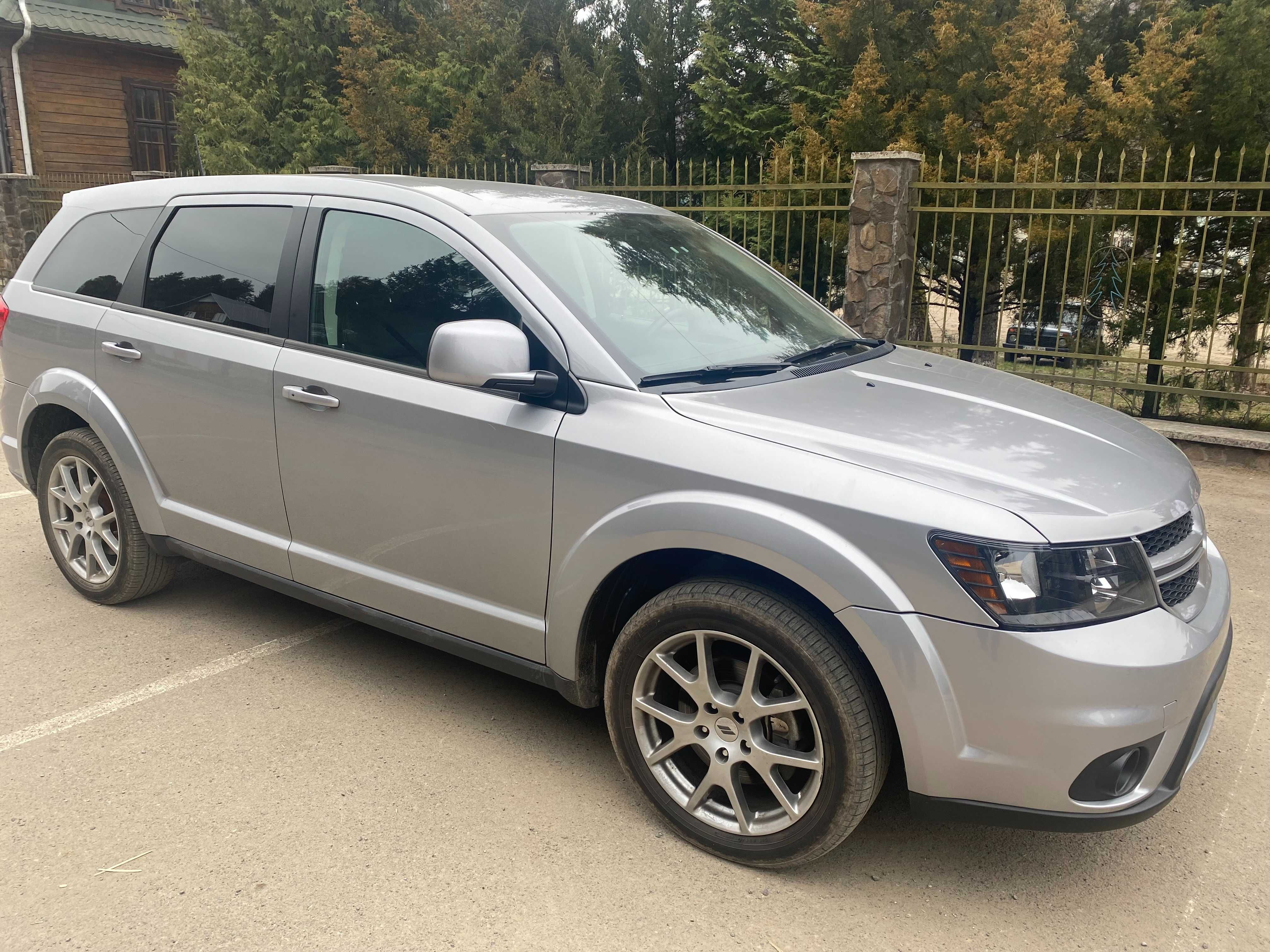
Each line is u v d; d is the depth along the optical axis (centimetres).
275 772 288
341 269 313
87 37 1698
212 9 1569
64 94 1747
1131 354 970
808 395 273
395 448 292
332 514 315
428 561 295
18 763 290
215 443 342
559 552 264
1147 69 812
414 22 1581
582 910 232
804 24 1136
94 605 410
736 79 1270
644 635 252
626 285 298
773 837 242
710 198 1007
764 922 230
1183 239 781
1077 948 223
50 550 418
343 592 321
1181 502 242
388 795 277
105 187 406
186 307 352
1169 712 212
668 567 271
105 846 253
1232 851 259
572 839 259
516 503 270
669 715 255
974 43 910
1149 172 814
